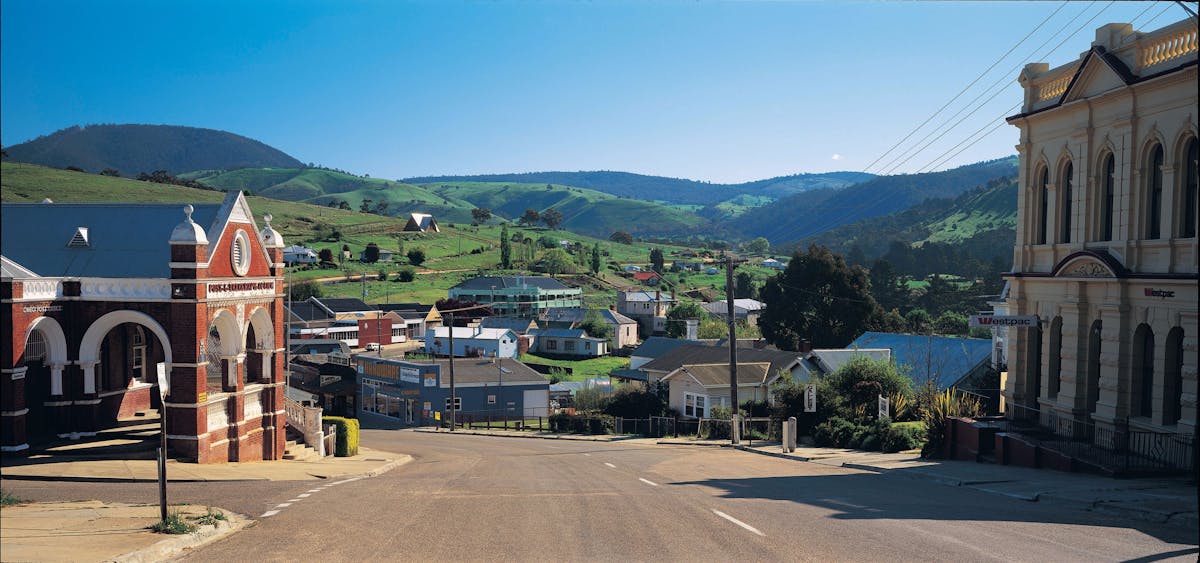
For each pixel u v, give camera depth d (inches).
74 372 968.3
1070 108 948.0
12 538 429.4
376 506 601.9
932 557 413.4
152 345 1178.0
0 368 875.4
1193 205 767.1
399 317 4266.7
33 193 5654.5
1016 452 900.6
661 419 1950.1
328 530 493.0
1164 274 780.6
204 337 943.0
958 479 767.7
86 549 404.5
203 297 936.9
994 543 449.1
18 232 1027.9
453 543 452.8
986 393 1523.1
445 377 2534.5
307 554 422.0
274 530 493.4
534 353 4330.7
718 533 482.6
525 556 418.0
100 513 515.5
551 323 4621.1
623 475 887.1
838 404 1477.6
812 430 1446.9
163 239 1008.2
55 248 1002.7
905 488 733.3
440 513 565.3
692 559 410.6
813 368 1940.2
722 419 1760.6
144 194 6397.6
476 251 7165.4
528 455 1318.9
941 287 4343.0
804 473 896.9
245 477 823.7
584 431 2071.9
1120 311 843.4
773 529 495.5
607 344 4397.1
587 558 413.4
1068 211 983.6
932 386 1432.1
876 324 3110.2
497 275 5964.6
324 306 3991.1
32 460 858.1
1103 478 753.0
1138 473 749.3
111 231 1024.2
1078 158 938.7
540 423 2181.3
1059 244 976.3
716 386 1926.7
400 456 1285.7
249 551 429.4
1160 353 792.3
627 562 403.9
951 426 1013.8
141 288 941.2
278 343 1133.1
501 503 620.4
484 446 1615.4
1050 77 1002.7
